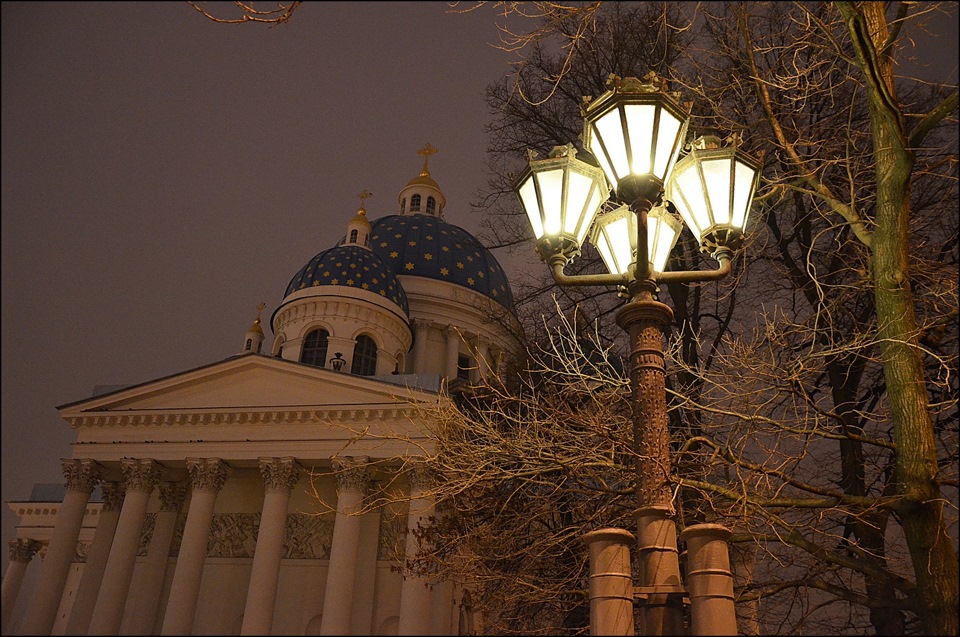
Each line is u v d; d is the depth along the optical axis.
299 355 46.72
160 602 33.94
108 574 32.97
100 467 36.44
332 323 47.38
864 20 8.35
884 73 9.34
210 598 33.56
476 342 55.44
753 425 11.05
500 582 16.62
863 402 15.02
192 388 37.25
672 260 19.92
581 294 20.58
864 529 12.88
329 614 29.20
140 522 34.62
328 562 33.03
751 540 11.80
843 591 11.54
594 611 6.04
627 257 7.76
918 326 10.63
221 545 35.09
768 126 14.32
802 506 10.63
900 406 8.59
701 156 7.35
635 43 20.16
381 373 47.47
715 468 12.54
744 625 13.36
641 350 6.87
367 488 31.94
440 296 59.28
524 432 13.74
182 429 36.28
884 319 9.04
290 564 33.31
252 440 35.28
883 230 9.20
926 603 7.81
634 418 6.79
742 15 12.05
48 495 38.16
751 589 12.63
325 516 34.19
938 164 10.45
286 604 32.38
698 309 19.36
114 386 37.91
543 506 15.20
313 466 35.31
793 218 17.17
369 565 30.55
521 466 14.26
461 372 56.59
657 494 6.45
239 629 33.06
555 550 15.98
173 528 35.88
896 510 8.48
